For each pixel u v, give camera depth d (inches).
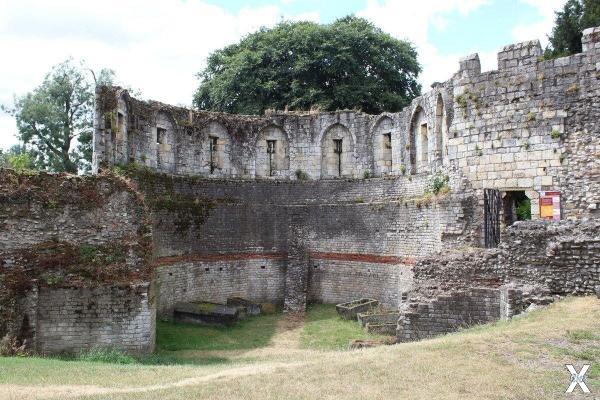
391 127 1156.5
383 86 1658.5
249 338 887.1
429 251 953.5
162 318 988.6
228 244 1147.3
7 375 500.7
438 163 970.7
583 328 517.7
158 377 503.5
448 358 465.7
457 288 712.4
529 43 834.2
